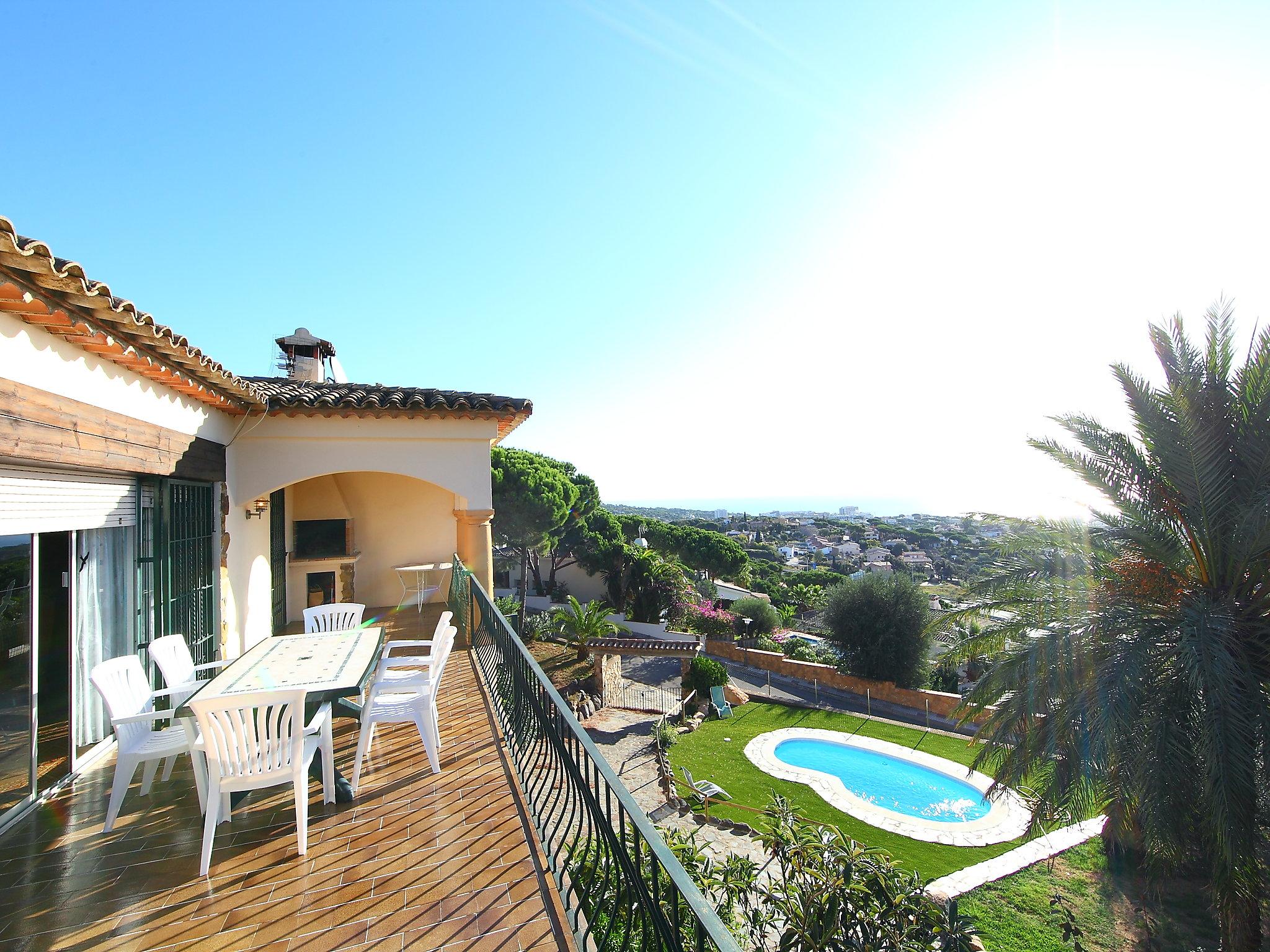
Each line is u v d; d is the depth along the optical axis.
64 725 4.73
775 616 31.23
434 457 8.91
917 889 6.51
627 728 18.48
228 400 6.61
